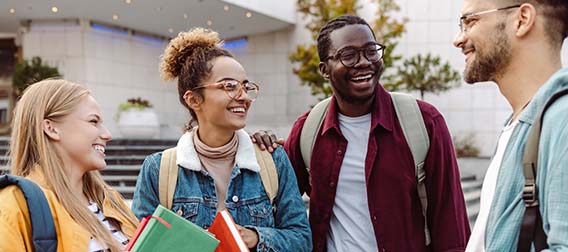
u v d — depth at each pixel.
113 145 13.19
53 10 15.52
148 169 2.08
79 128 1.65
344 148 2.26
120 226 1.79
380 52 2.22
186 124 2.26
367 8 15.91
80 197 1.65
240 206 2.02
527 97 1.36
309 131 2.35
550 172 1.14
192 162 2.04
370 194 2.19
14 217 1.42
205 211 2.01
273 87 18.66
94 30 16.92
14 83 15.36
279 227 2.08
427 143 2.19
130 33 17.97
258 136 2.20
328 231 2.29
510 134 1.41
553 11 1.32
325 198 2.28
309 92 17.64
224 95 1.96
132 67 18.02
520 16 1.34
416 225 2.23
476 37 1.41
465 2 1.47
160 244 1.46
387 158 2.20
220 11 15.82
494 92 15.72
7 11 15.70
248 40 19.05
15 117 1.65
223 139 2.05
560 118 1.16
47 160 1.59
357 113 2.27
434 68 13.97
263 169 2.10
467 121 15.89
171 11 15.84
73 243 1.51
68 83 1.70
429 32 16.23
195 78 2.00
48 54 16.67
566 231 1.08
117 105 17.44
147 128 15.13
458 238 2.16
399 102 2.29
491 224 1.31
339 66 2.16
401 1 16.42
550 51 1.35
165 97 18.95
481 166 12.55
